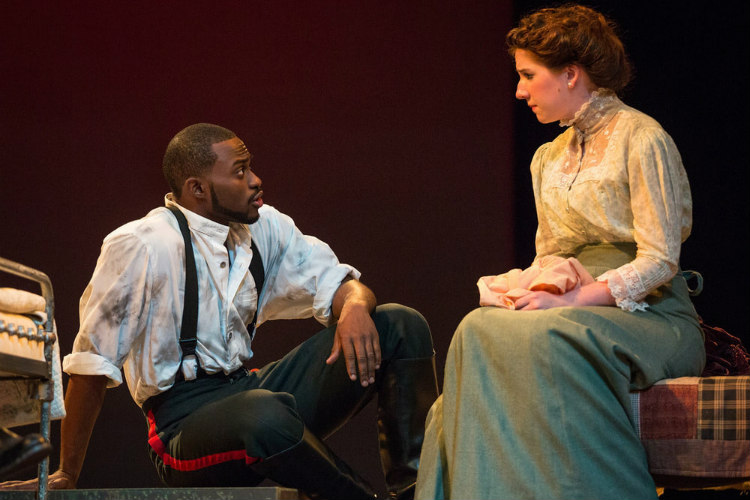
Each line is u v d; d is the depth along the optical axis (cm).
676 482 668
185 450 715
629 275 688
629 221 727
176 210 788
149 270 748
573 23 737
